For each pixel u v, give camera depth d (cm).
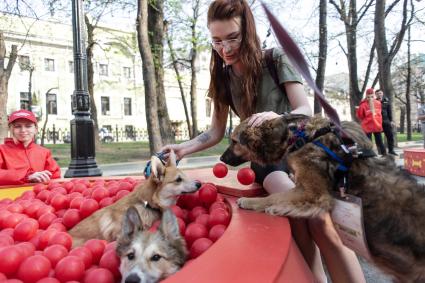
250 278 159
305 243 335
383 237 260
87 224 341
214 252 192
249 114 392
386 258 264
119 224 329
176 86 5275
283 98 378
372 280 402
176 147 436
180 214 361
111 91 5134
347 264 305
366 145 287
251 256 186
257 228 243
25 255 237
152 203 358
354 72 2230
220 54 377
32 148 596
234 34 356
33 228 310
